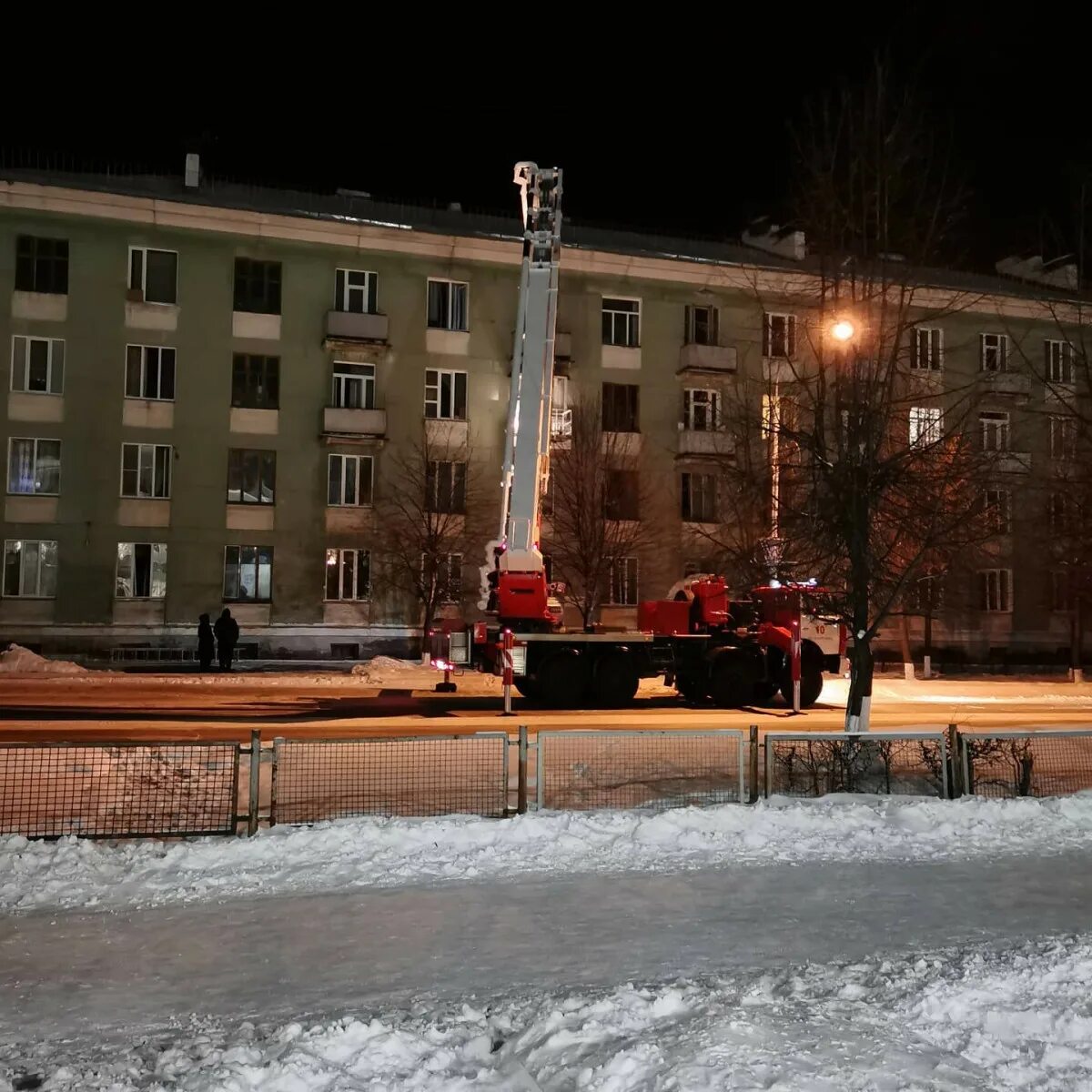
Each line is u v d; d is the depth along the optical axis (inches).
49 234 1320.1
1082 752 450.6
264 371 1392.7
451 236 1435.8
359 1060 164.9
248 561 1375.5
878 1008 182.5
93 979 209.5
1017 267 1520.7
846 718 544.4
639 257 1499.8
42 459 1314.0
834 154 562.6
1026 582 1605.6
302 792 372.5
